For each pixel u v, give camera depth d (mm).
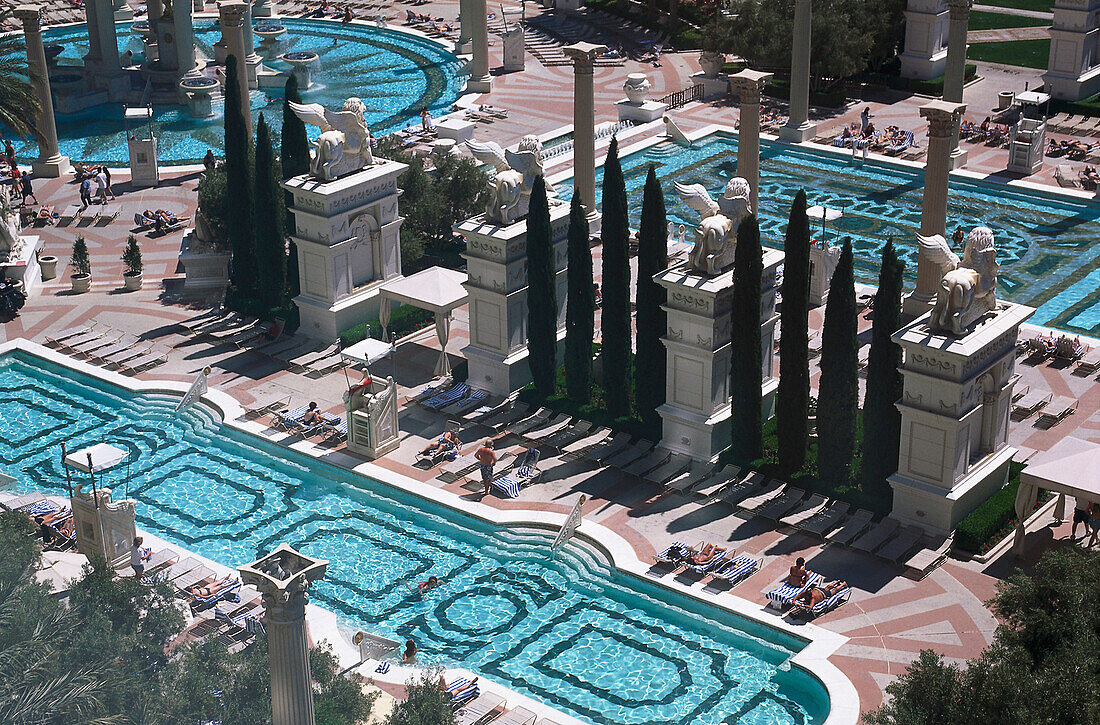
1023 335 62844
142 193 80500
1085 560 36844
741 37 96125
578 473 52281
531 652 43438
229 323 63312
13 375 60969
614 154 51281
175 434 56469
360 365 59781
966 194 81250
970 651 42031
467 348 57688
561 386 57000
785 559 46781
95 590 38312
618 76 103188
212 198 66625
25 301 66812
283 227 63031
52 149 82688
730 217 50656
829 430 48875
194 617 43688
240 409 56969
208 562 46750
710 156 87500
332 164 59812
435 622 44969
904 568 45969
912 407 46375
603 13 120125
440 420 56156
